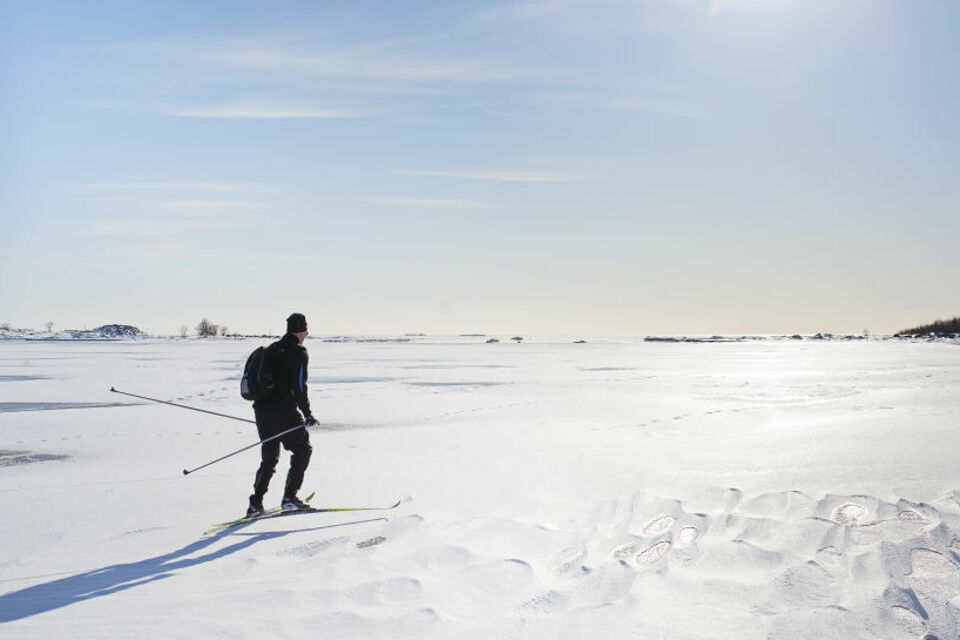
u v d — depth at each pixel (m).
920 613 2.52
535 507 4.71
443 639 2.78
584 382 21.47
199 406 15.29
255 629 3.00
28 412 14.60
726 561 3.20
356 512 5.21
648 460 5.95
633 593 3.02
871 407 10.26
